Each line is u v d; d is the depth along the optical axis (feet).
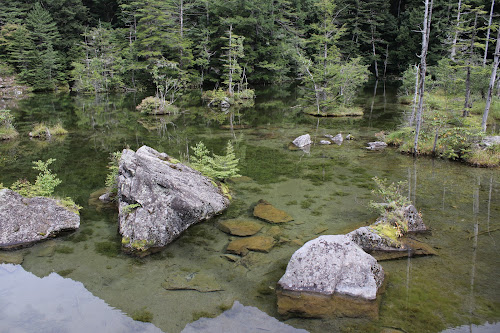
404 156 43.98
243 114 83.46
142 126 68.49
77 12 154.20
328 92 82.79
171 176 26.30
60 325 15.23
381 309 15.88
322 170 38.27
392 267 19.35
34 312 16.12
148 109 85.46
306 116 78.64
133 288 17.92
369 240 21.24
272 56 143.23
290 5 159.43
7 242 22.49
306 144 50.57
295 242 22.27
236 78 116.57
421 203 28.58
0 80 124.77
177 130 63.98
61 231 24.36
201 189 27.45
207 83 147.54
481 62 83.20
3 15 140.15
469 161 40.06
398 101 96.58
